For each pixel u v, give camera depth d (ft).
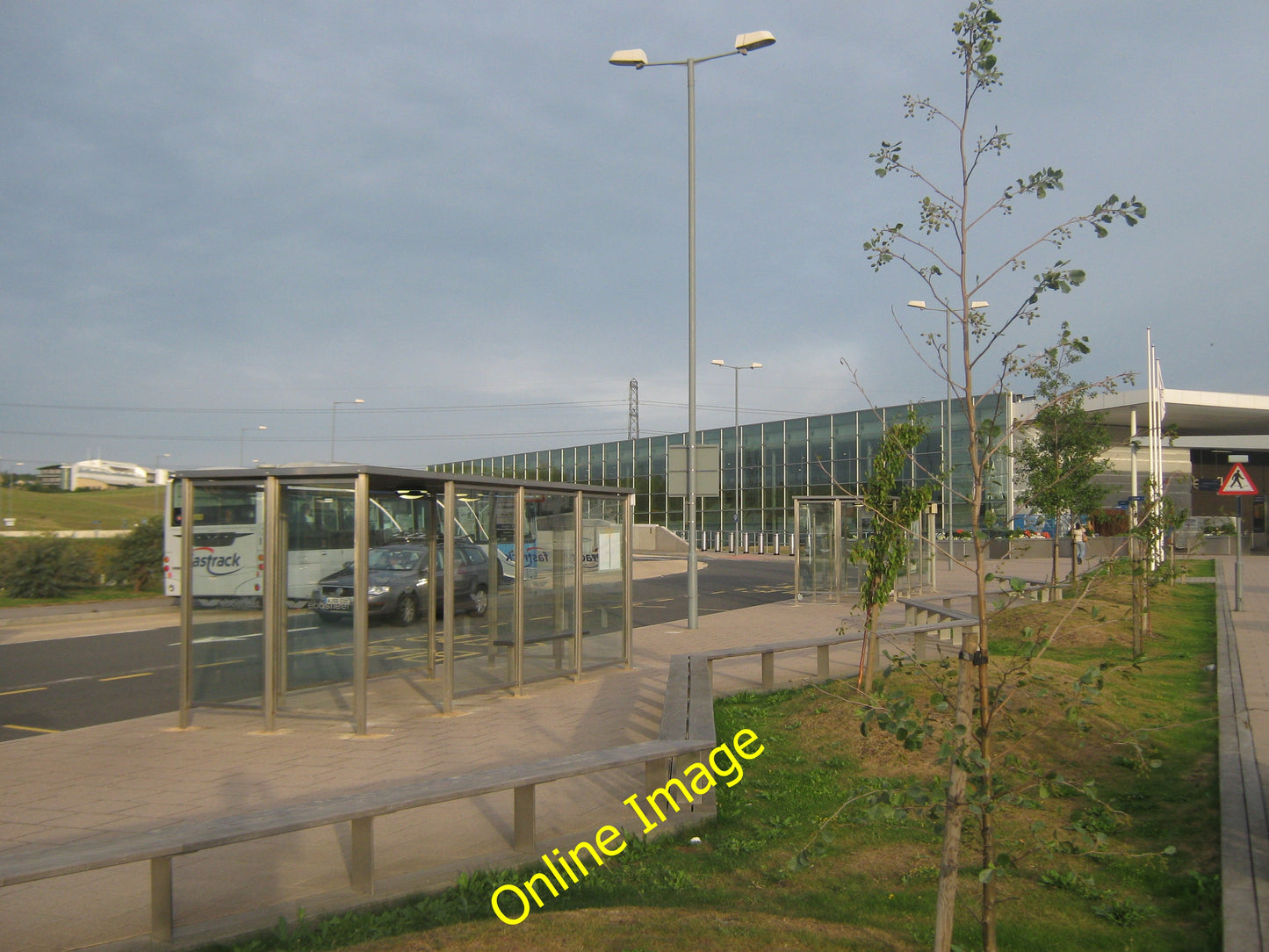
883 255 13.43
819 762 25.43
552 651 39.24
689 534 58.95
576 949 13.48
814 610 69.31
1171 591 65.92
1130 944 14.56
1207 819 19.63
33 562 75.51
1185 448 130.31
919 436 32.96
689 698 27.20
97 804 22.97
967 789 12.76
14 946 15.02
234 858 18.98
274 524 30.58
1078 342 12.59
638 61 58.29
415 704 34.32
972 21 12.74
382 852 19.33
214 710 31.58
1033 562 104.83
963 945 14.07
